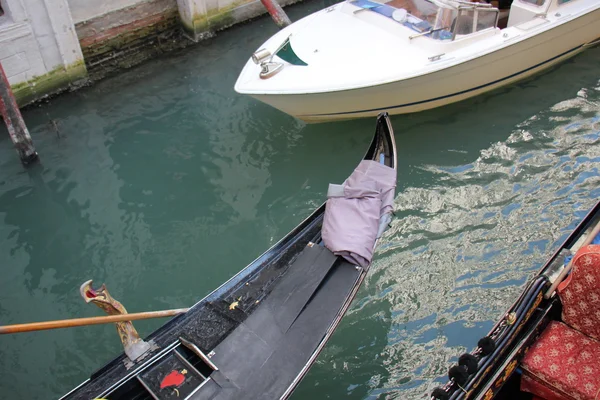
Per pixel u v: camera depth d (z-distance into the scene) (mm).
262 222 5469
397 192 5625
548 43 6402
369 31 6129
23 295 4918
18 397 4152
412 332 4391
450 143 6082
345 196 4309
